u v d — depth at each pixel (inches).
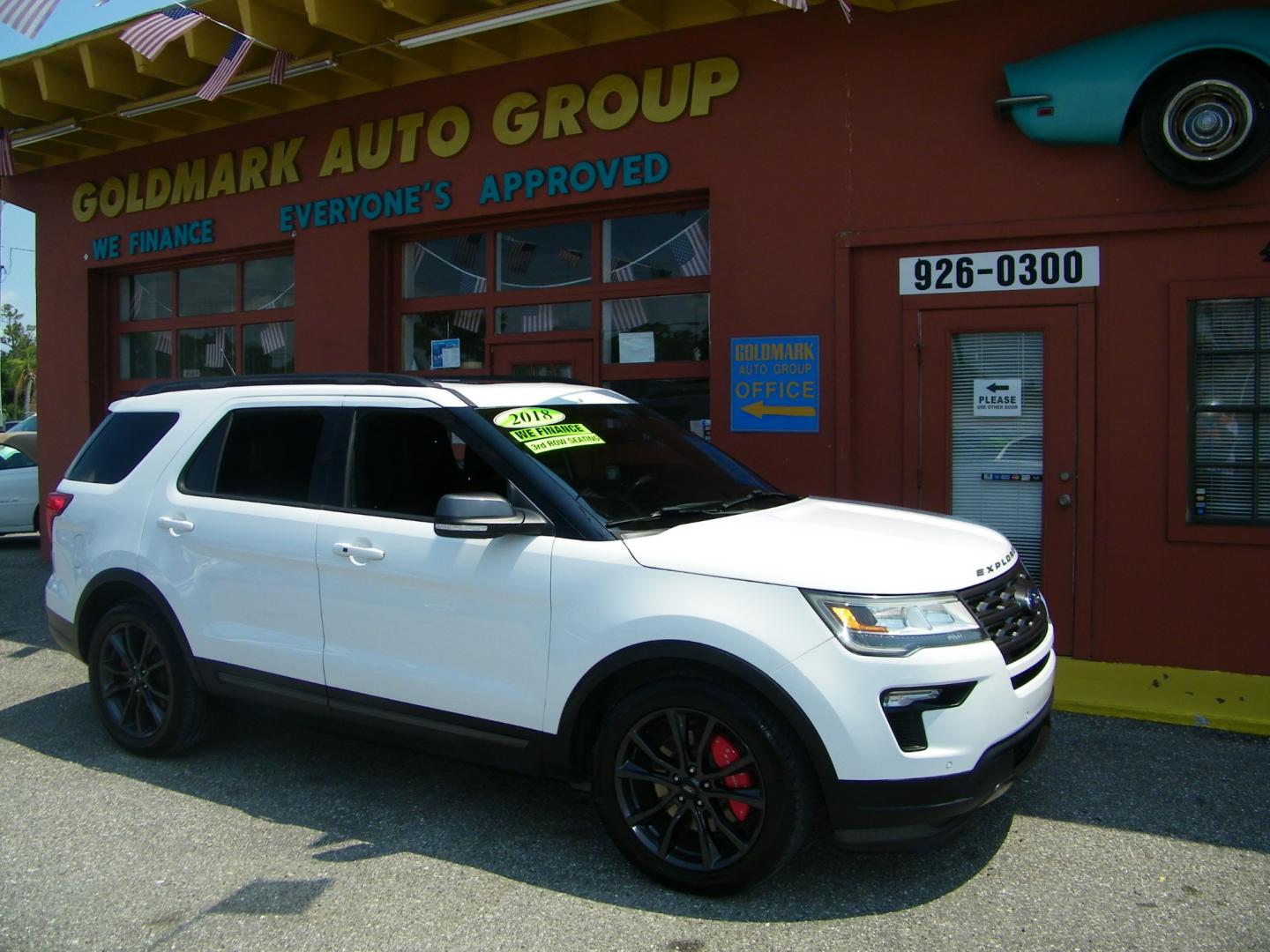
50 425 432.5
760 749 132.2
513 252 326.0
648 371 303.3
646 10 275.9
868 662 128.3
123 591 201.0
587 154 298.2
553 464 158.7
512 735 150.0
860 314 264.7
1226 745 198.4
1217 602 234.2
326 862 153.4
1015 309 249.4
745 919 135.0
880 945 128.2
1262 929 131.6
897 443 261.9
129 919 137.1
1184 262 234.4
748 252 275.6
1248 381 232.7
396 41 292.0
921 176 255.9
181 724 191.6
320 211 346.9
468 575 152.7
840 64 263.3
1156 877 145.9
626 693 143.9
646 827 144.3
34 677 258.2
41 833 165.0
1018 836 159.6
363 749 203.8
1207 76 221.6
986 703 132.2
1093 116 233.8
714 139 279.3
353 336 342.0
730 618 133.2
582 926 133.9
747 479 192.4
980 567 145.5
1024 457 252.1
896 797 128.0
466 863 152.6
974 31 249.4
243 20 300.2
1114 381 241.3
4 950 129.4
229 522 180.7
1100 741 200.8
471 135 316.8
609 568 143.0
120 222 405.1
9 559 452.1
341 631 166.2
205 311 399.2
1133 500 240.5
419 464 171.2
